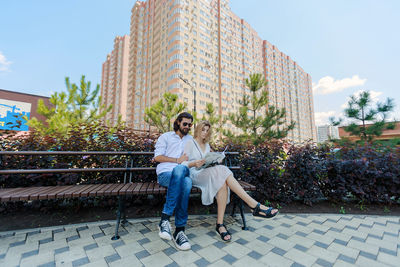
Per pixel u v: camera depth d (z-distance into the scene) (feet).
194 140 7.84
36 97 76.33
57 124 23.58
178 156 7.70
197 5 141.59
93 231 7.18
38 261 5.20
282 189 11.15
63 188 7.18
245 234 7.18
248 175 10.80
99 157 10.03
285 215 9.37
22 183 9.19
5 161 8.94
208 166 7.28
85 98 32.91
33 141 9.59
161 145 7.45
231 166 10.03
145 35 176.45
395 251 5.95
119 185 7.89
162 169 7.13
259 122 27.89
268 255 5.70
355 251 5.95
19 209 9.06
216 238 6.82
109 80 268.00
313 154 11.23
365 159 10.79
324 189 11.68
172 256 5.56
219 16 158.81
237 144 11.93
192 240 6.65
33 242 6.29
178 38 126.41
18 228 7.43
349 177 11.08
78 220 8.27
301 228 7.77
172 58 127.85
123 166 10.30
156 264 5.14
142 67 174.91
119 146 10.60
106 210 9.39
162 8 147.84
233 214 9.04
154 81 151.02
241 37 184.44
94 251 5.77
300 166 10.99
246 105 30.07
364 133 25.94
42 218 8.37
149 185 7.93
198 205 10.49
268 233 7.28
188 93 127.34
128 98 192.65
